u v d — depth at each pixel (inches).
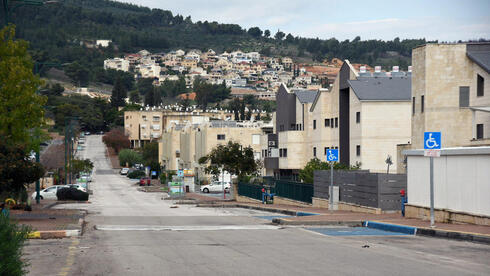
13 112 1047.0
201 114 7716.5
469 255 555.5
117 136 6850.4
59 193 2119.8
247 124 3698.3
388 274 451.5
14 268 358.3
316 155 2420.0
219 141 3459.6
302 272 461.7
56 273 466.3
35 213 1245.7
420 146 1481.3
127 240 700.7
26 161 1179.3
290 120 2733.8
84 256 560.4
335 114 2277.3
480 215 759.1
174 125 4958.2
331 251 588.1
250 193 2033.7
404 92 2010.3
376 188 1091.3
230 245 643.5
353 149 2060.8
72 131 3875.5
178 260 529.3
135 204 1924.2
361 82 2066.9
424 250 593.0
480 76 1414.9
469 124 1433.3
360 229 844.6
